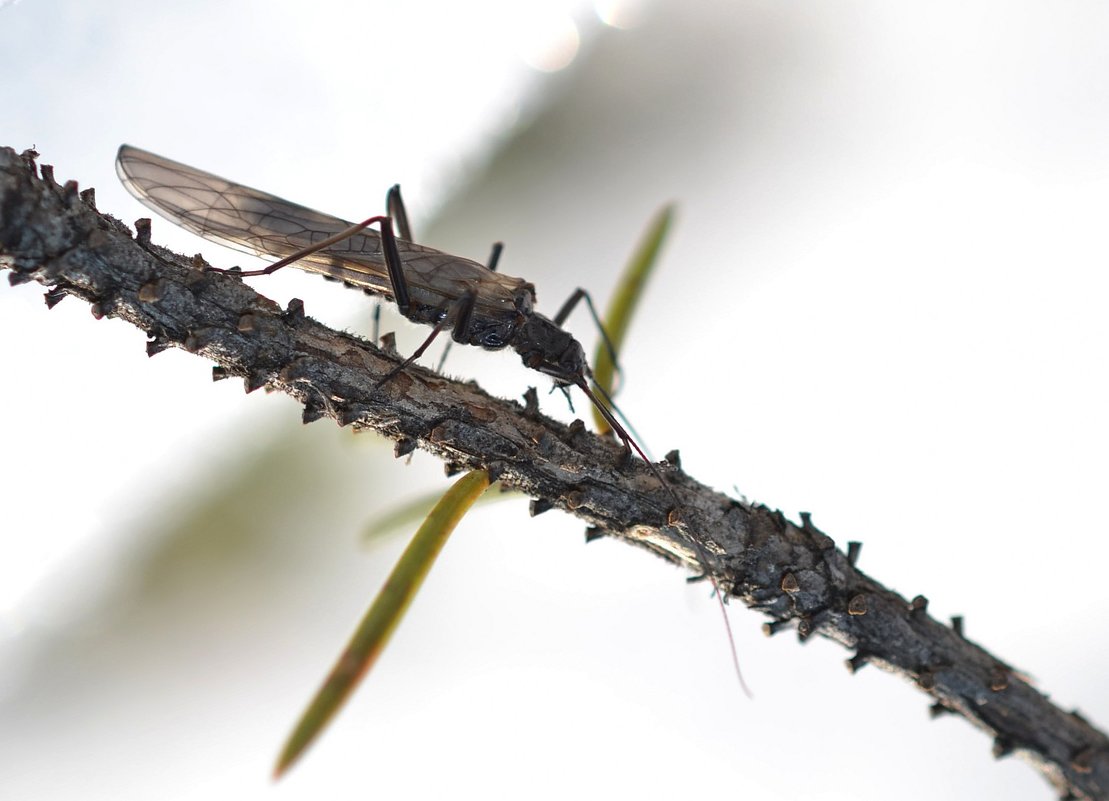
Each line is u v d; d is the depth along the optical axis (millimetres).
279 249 98
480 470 90
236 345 89
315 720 79
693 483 92
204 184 98
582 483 91
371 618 85
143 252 89
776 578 92
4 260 88
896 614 92
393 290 100
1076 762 93
